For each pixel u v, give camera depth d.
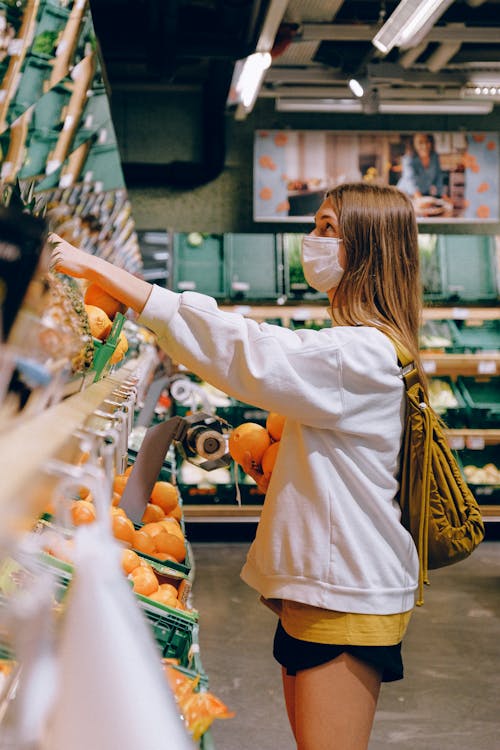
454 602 5.10
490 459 7.43
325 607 1.50
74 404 0.92
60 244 1.43
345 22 7.09
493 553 6.59
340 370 1.51
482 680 3.76
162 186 8.94
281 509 1.57
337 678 1.50
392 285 1.66
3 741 0.48
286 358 1.49
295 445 1.59
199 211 8.98
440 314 7.50
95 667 0.51
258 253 7.52
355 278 1.66
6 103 2.02
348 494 1.54
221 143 8.65
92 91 2.28
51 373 0.77
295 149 8.43
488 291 7.56
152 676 0.52
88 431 0.77
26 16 1.80
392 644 1.53
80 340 1.13
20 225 0.73
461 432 7.20
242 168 9.00
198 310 1.47
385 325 1.62
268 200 8.43
